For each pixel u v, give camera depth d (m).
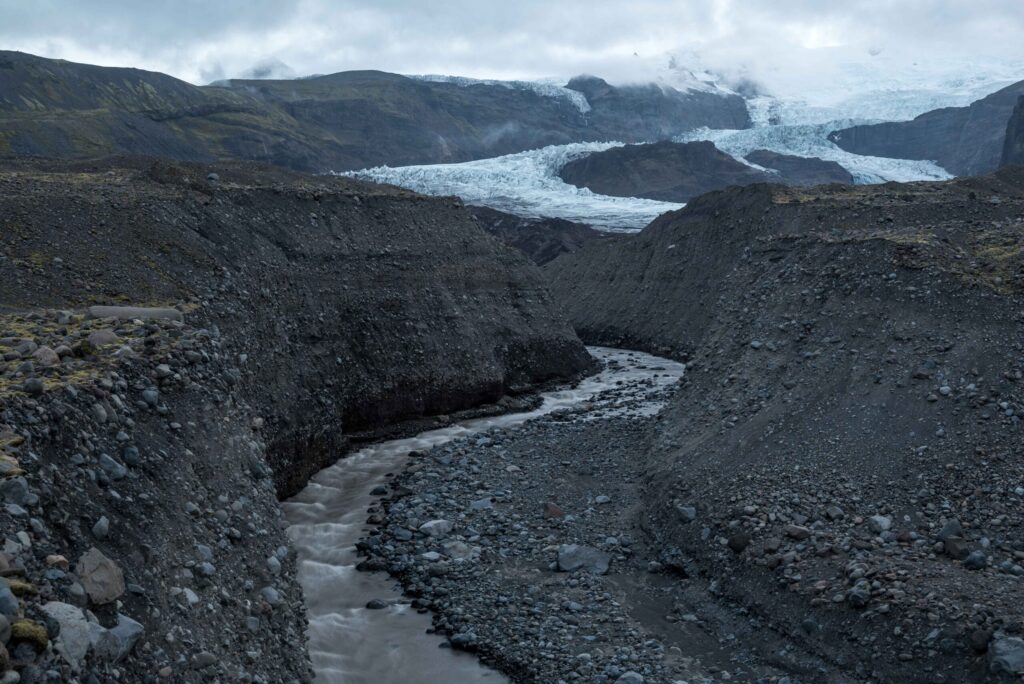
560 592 18.69
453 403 36.97
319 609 18.62
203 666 9.85
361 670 16.02
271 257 33.44
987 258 24.09
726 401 24.03
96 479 10.54
